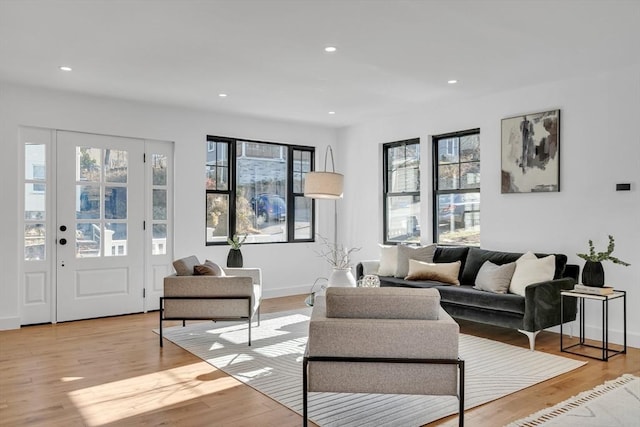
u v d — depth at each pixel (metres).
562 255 4.66
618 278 4.54
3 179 4.99
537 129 5.11
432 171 6.34
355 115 6.65
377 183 7.00
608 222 4.61
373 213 7.06
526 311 4.23
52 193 5.32
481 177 5.66
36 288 5.24
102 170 5.65
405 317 2.68
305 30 3.53
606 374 3.63
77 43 3.80
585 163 4.77
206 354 4.11
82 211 5.52
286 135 7.18
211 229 6.59
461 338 4.71
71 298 5.44
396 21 3.36
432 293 2.71
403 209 6.77
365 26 3.46
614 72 4.57
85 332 4.90
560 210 4.96
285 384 3.38
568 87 4.89
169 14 3.25
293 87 5.14
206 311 4.34
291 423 2.75
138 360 3.95
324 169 7.43
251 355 4.08
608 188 4.61
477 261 5.33
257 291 4.91
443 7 3.13
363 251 7.23
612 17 3.29
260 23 3.40
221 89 5.22
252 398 3.13
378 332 2.59
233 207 6.73
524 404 3.04
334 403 3.04
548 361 3.94
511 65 4.39
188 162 6.23
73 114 5.39
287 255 7.22
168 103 5.89
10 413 2.89
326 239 7.62
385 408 2.96
